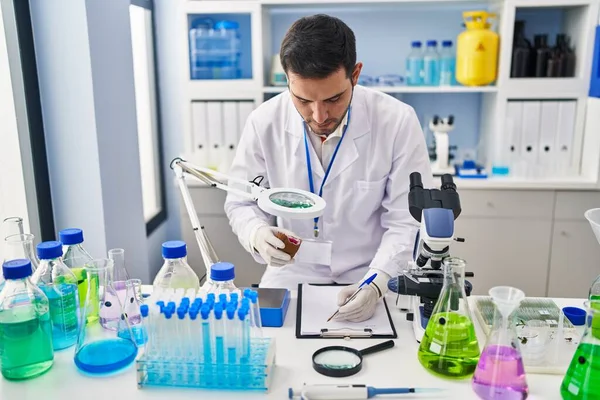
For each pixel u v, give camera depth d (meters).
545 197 2.78
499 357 1.00
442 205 1.24
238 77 3.06
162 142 3.42
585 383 0.97
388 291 1.52
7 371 1.10
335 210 1.77
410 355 1.18
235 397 1.04
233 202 1.80
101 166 2.13
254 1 2.82
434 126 3.01
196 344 1.06
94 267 1.18
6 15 1.92
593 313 0.97
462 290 1.08
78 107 2.06
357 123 1.70
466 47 2.84
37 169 2.05
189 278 1.24
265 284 1.84
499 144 2.88
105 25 2.15
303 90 1.33
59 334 1.21
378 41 3.19
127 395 1.06
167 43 3.29
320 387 1.03
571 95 2.80
